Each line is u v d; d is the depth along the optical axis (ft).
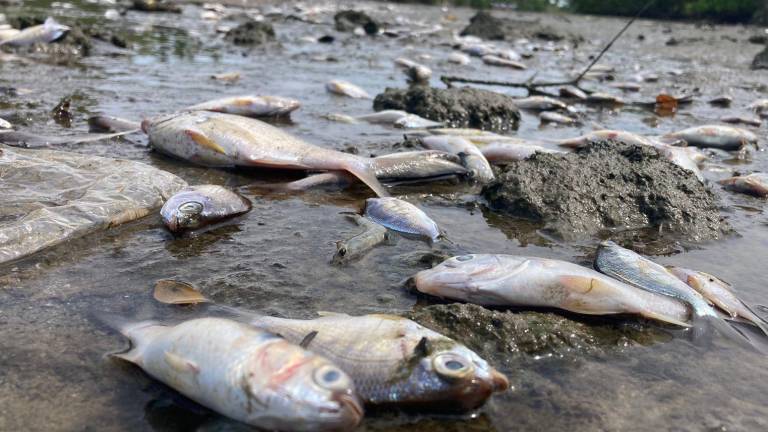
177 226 1.97
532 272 1.71
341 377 1.23
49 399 1.34
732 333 1.66
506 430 1.33
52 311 1.59
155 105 3.57
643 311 1.68
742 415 1.41
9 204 1.98
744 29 11.76
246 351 1.29
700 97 5.31
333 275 1.82
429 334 1.41
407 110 3.82
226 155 2.55
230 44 6.50
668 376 1.51
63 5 8.51
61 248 1.86
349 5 14.14
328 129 3.36
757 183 2.75
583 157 2.56
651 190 2.41
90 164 2.32
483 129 3.74
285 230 2.07
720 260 2.10
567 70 6.64
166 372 1.36
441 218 2.29
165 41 6.24
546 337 1.58
